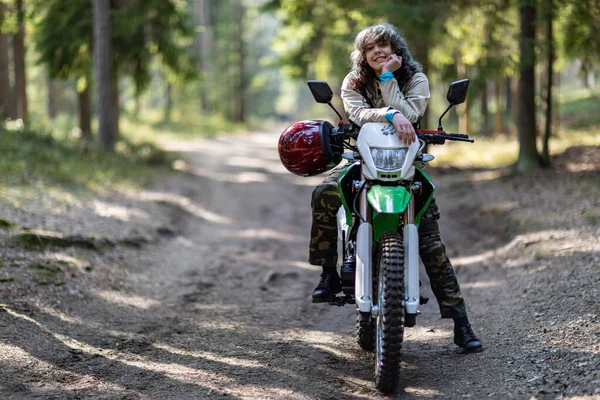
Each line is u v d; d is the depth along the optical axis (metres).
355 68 4.90
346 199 4.79
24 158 14.84
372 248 4.75
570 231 8.98
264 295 7.84
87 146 18.58
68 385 4.64
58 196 11.66
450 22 16.25
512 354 5.05
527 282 7.16
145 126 39.41
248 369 5.09
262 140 43.41
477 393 4.45
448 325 6.29
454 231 11.46
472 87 15.45
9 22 21.06
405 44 4.95
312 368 5.13
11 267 7.15
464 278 8.32
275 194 17.56
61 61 21.12
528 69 15.70
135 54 21.58
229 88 59.81
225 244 11.05
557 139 21.55
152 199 13.77
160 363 5.23
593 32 14.86
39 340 5.47
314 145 4.86
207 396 4.51
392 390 4.57
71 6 20.33
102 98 19.86
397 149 4.44
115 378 4.85
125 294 7.34
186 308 7.07
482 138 26.91
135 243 9.67
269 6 26.56
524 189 13.52
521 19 15.16
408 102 4.77
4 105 23.95
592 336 5.07
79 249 8.50
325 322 6.68
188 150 29.83
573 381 4.32
